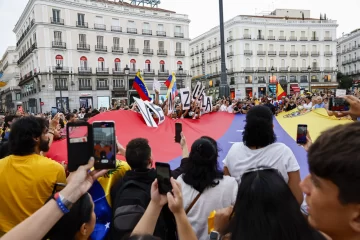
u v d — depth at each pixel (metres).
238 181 2.58
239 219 1.25
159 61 47.31
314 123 6.68
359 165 0.76
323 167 0.83
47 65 39.16
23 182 2.13
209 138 2.58
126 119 5.52
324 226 0.87
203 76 58.44
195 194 2.21
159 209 1.68
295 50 57.59
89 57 42.06
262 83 56.09
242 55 55.34
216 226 1.63
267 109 2.58
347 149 0.80
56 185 1.90
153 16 46.47
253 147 2.59
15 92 64.00
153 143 5.07
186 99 8.64
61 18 39.81
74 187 1.37
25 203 2.12
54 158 3.68
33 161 2.22
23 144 2.22
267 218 1.19
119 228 2.03
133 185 2.29
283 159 2.46
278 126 7.51
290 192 1.27
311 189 0.92
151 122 5.64
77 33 41.00
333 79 58.94
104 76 43.09
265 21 56.19
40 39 38.56
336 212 0.83
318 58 58.31
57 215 1.26
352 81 58.78
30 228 1.19
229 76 57.56
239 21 55.00
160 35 47.16
